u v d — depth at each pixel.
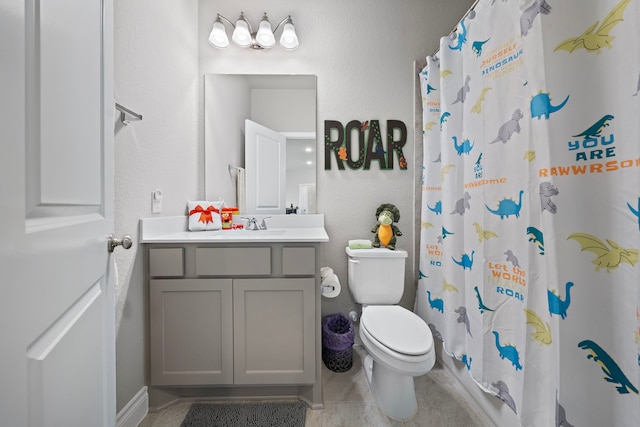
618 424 0.70
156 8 1.33
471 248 1.21
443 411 1.27
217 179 1.82
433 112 1.61
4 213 0.37
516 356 1.00
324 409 1.28
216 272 1.25
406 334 1.21
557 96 0.78
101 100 0.69
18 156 0.40
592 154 0.73
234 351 1.25
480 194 1.15
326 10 1.83
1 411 0.36
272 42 1.77
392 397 1.25
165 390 1.29
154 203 1.32
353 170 1.85
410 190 1.86
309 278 1.27
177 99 1.54
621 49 0.68
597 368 0.73
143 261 1.24
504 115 1.04
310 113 1.83
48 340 0.47
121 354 1.11
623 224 0.69
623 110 0.68
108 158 0.73
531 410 0.90
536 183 0.91
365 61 1.83
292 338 1.26
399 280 1.62
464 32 1.26
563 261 0.77
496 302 1.08
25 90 0.42
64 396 0.52
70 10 0.55
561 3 0.78
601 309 0.73
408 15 1.82
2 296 0.36
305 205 1.84
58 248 0.50
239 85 1.82
